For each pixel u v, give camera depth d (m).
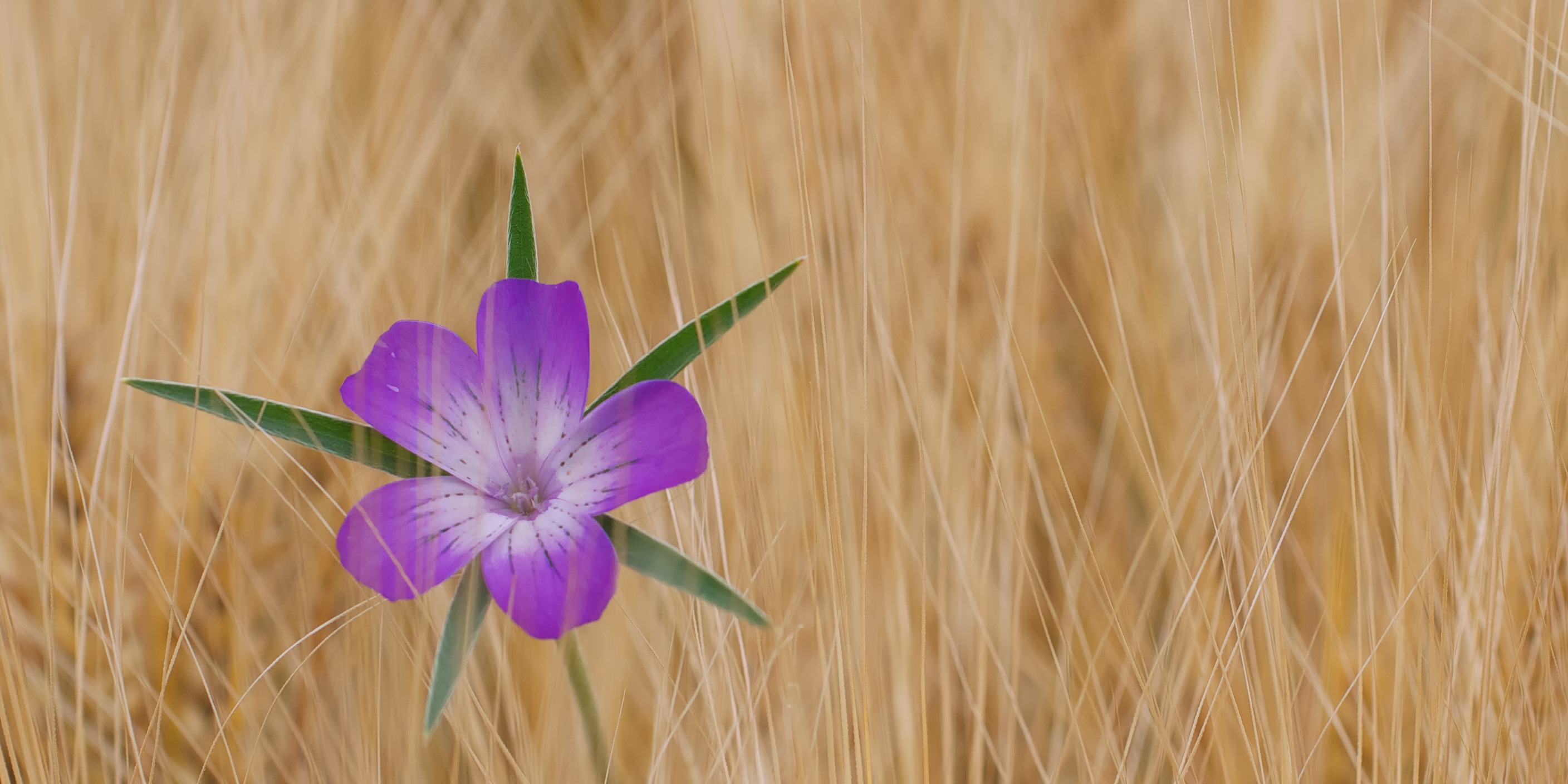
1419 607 0.61
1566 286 0.65
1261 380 0.64
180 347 0.65
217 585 0.61
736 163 0.75
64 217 0.71
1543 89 0.69
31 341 0.64
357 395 0.52
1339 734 0.62
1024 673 0.66
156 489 0.61
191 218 0.70
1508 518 0.60
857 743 0.56
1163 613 0.67
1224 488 0.65
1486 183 0.72
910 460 0.67
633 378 0.52
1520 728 0.60
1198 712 0.59
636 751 0.63
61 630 0.62
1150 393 0.73
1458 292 0.67
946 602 0.64
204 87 0.75
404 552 0.52
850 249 0.67
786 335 0.65
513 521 0.52
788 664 0.58
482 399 0.52
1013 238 0.67
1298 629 0.66
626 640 0.62
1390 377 0.61
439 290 0.65
